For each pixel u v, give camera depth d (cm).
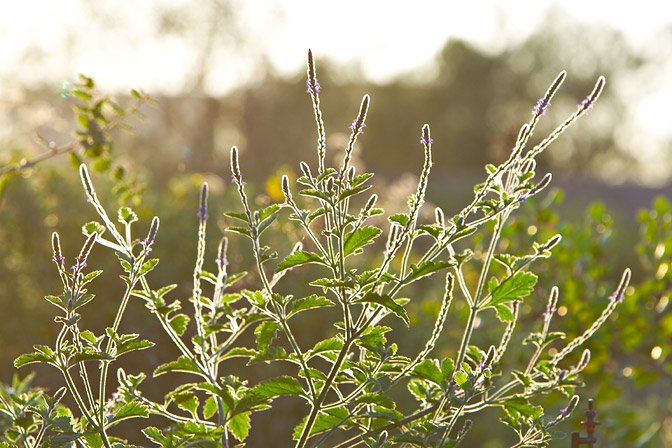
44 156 379
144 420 496
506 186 211
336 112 3155
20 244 590
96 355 194
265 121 2483
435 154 4303
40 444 201
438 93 4456
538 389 231
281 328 209
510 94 4869
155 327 518
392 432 307
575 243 497
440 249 194
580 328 477
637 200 2197
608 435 489
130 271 202
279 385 202
